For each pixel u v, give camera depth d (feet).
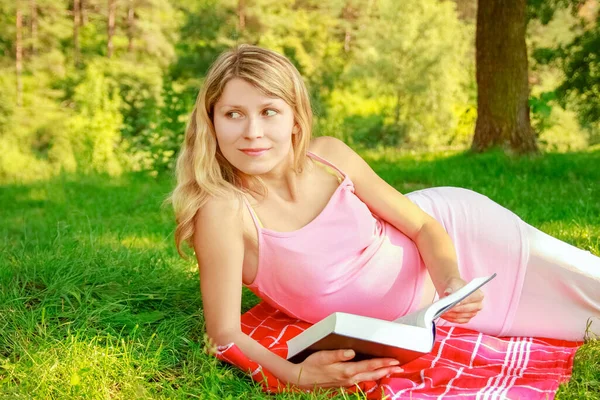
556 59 48.67
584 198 21.44
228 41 73.77
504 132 37.73
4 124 60.90
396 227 10.23
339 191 9.66
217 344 9.14
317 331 8.23
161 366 9.33
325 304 9.66
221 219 9.17
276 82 8.93
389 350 8.17
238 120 8.96
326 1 96.02
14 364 9.15
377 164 38.78
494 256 10.44
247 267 9.60
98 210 25.91
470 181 28.22
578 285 10.28
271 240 9.32
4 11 79.15
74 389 8.58
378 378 8.63
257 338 10.27
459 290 8.66
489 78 37.93
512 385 8.92
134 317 10.59
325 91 75.10
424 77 71.97
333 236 9.50
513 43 37.58
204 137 9.25
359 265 9.71
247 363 8.89
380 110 72.28
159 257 13.84
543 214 18.62
